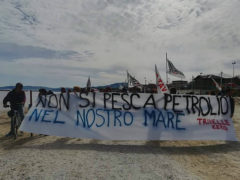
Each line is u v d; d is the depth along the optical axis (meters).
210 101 6.00
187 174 3.60
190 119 5.83
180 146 5.65
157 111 5.85
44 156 4.40
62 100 5.95
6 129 7.75
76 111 5.85
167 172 3.64
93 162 4.08
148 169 3.77
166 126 5.73
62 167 3.78
